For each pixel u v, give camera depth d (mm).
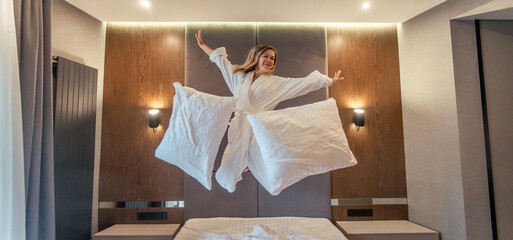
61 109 2363
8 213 1402
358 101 3021
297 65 2928
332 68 3029
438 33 2654
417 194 2820
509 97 2494
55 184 2293
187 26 2938
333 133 1625
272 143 1521
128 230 2553
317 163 1527
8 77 1446
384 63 3061
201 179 1642
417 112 2842
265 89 1887
